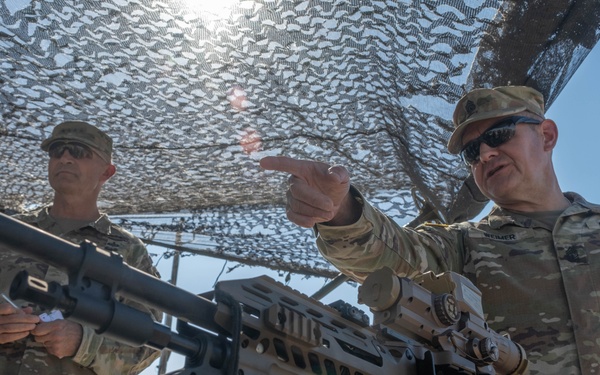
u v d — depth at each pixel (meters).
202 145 4.72
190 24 3.89
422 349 2.19
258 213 5.54
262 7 3.77
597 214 3.18
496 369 2.49
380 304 2.15
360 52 3.97
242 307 1.74
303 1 3.72
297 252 5.75
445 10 3.65
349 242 2.54
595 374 2.82
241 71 4.16
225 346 1.67
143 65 4.18
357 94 4.22
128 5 3.84
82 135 4.43
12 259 3.95
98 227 4.28
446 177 4.48
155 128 4.61
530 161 3.25
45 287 1.51
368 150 4.61
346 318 2.06
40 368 3.70
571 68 3.92
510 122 3.26
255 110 4.41
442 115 4.10
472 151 3.34
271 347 1.75
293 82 4.18
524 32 3.68
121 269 1.58
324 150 4.67
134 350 3.82
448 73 3.93
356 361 1.95
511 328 3.00
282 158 2.18
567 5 3.57
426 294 2.24
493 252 3.16
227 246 5.76
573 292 2.97
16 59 4.19
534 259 3.10
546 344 2.93
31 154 4.94
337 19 3.79
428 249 2.99
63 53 4.15
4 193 5.41
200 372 1.62
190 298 1.66
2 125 4.67
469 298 2.39
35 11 3.90
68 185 4.32
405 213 5.16
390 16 3.74
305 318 1.81
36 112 4.57
